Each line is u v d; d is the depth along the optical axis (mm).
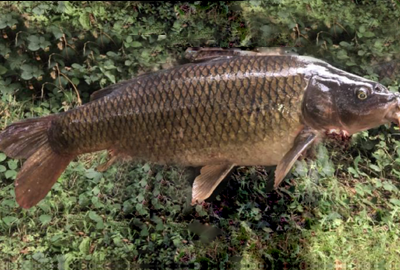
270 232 1702
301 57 1324
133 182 1795
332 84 1290
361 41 2053
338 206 1764
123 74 1976
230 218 1736
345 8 2117
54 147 1402
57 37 1944
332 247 1654
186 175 1799
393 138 1895
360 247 1655
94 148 1386
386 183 1792
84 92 1973
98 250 1668
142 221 1741
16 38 1948
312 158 1798
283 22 2047
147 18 2094
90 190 1766
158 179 1784
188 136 1330
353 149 1891
